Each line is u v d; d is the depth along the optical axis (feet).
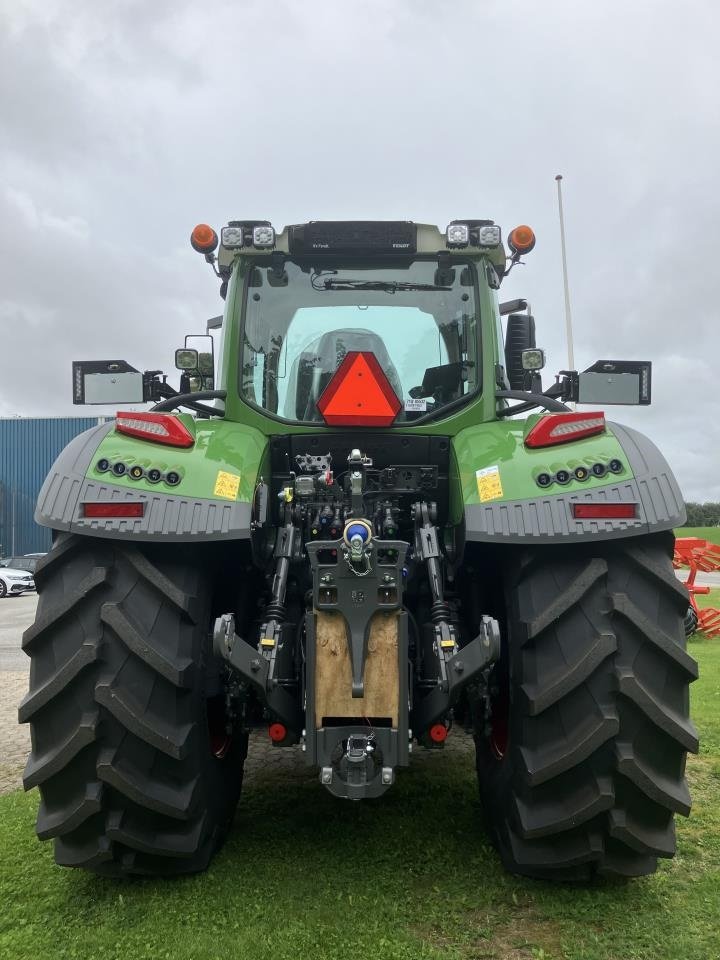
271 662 7.83
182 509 7.83
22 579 75.92
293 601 9.29
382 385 9.53
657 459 8.03
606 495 7.72
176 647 7.68
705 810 10.75
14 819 10.49
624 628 7.41
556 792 7.57
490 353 10.26
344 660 7.68
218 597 9.21
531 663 7.62
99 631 7.52
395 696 7.63
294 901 7.86
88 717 7.37
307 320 10.52
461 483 8.41
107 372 10.74
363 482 9.37
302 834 9.68
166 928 7.36
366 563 7.55
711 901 7.92
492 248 10.32
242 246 10.25
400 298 10.56
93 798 7.41
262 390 10.32
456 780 11.88
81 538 7.91
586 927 7.39
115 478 7.94
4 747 14.92
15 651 31.40
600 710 7.27
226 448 8.61
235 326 10.34
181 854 7.89
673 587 7.55
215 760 8.76
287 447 10.03
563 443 8.31
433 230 10.44
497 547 8.77
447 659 7.79
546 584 7.79
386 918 7.54
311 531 9.30
